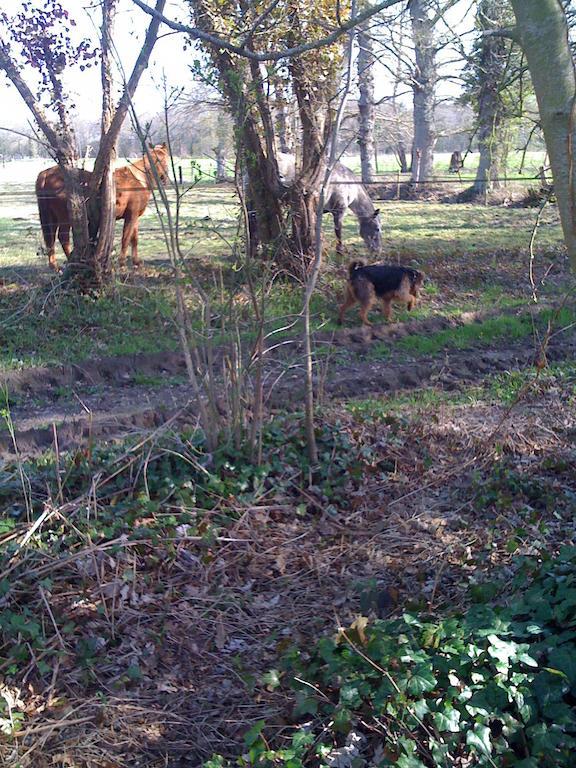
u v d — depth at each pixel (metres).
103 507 6.23
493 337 11.98
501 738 3.95
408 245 19.11
